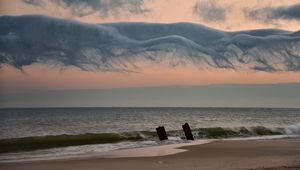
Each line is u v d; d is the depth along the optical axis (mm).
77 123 53750
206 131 27703
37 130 39969
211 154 16312
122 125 48344
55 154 16734
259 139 24031
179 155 15992
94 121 60000
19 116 87750
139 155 16031
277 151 17422
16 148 19281
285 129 30094
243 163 13422
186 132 24016
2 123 52406
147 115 94125
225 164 13250
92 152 17391
